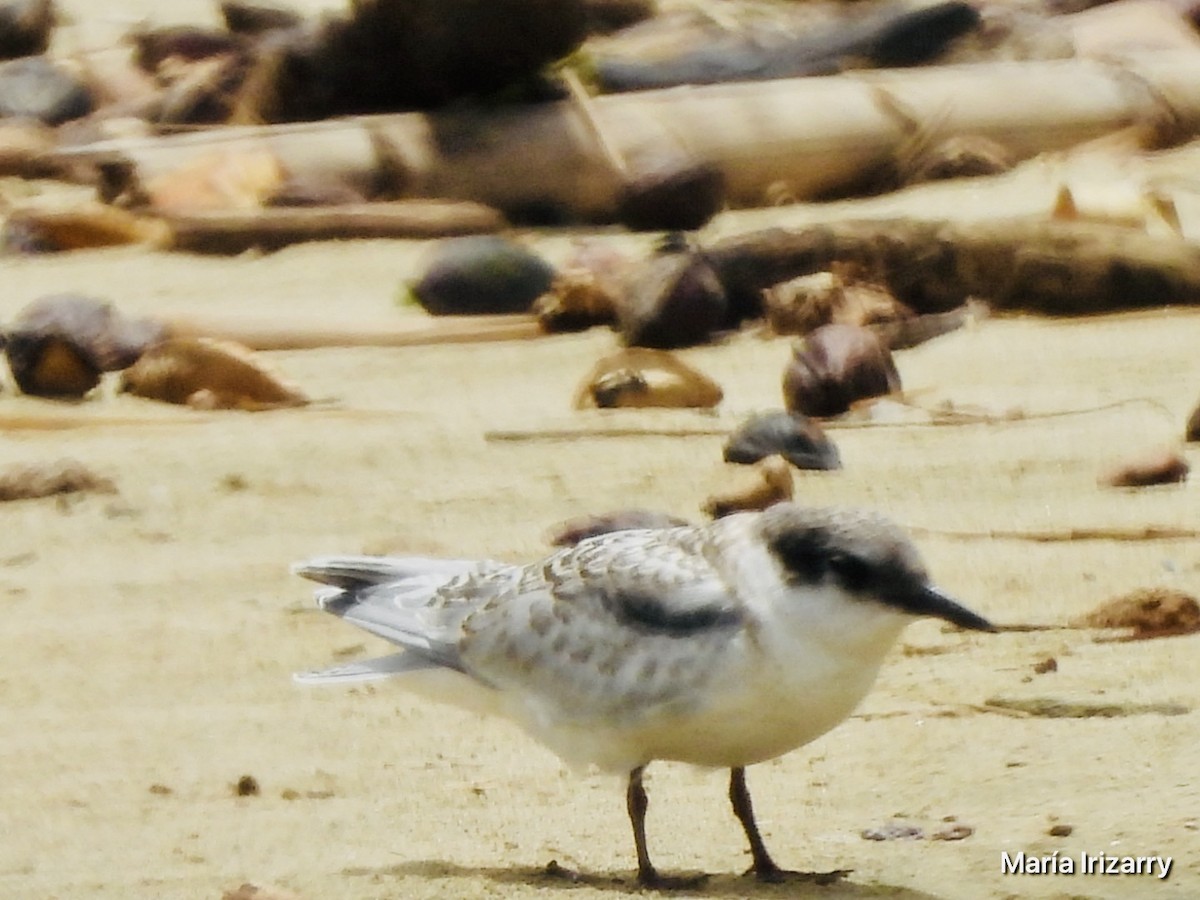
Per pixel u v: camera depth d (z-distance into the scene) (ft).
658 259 54.39
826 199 69.67
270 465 44.52
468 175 68.33
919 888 25.08
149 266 63.46
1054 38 78.79
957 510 40.04
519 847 27.07
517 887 25.32
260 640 35.35
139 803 29.01
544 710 26.55
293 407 48.80
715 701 25.02
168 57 86.12
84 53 87.71
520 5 69.41
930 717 30.78
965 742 29.86
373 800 28.99
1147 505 39.81
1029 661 32.60
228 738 31.45
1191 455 42.65
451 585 28.27
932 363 50.49
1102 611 34.06
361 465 44.32
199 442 46.32
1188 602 33.81
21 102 81.15
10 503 42.78
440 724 32.01
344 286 60.18
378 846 27.17
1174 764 28.50
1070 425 45.03
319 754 30.81
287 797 29.14
